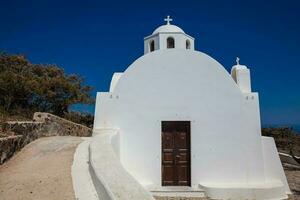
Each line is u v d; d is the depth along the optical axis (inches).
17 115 693.3
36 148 395.5
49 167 296.8
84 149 359.3
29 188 240.7
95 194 206.2
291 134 1176.2
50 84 893.8
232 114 428.8
